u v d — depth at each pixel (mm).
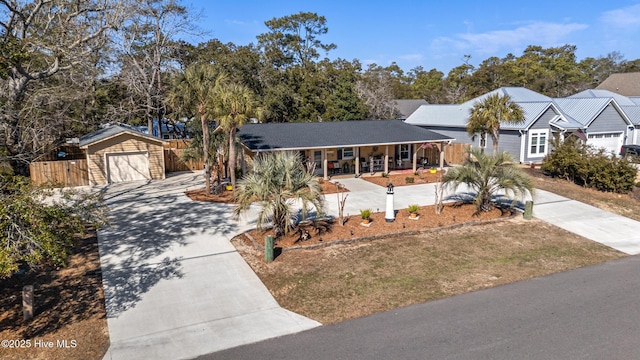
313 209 16406
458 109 35062
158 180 23578
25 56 11125
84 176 22453
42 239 7621
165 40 32969
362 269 11289
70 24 20109
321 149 22922
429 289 10211
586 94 40750
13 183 8352
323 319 8805
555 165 22922
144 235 13766
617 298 9695
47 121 24250
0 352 7559
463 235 14047
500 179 15508
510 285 10484
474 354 7387
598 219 16281
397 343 7781
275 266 11406
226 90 18156
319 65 53531
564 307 9242
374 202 18234
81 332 8266
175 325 8570
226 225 14820
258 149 20938
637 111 33812
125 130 22812
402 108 52688
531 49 79625
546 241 13781
